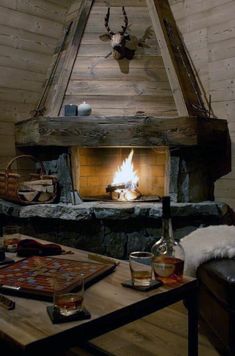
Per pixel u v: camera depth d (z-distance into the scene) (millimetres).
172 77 3412
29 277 1408
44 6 3861
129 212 3148
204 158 3473
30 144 3383
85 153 3660
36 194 3254
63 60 3604
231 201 3484
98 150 3701
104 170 3744
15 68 3703
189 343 1463
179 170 3324
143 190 3717
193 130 3125
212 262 1942
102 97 3436
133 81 3469
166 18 3707
